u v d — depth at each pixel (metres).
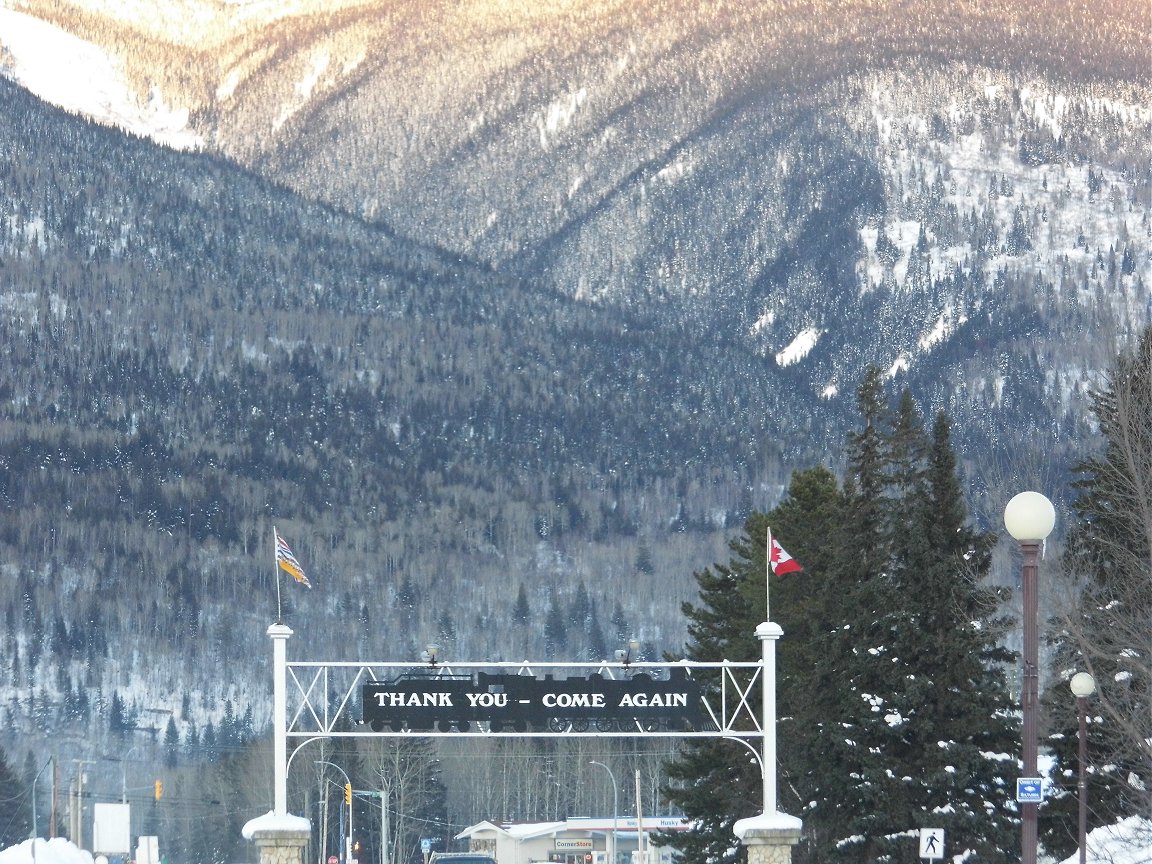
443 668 110.06
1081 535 125.88
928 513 125.31
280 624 109.69
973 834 121.62
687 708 109.81
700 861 155.62
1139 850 107.62
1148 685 111.44
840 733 124.12
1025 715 60.72
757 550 155.88
